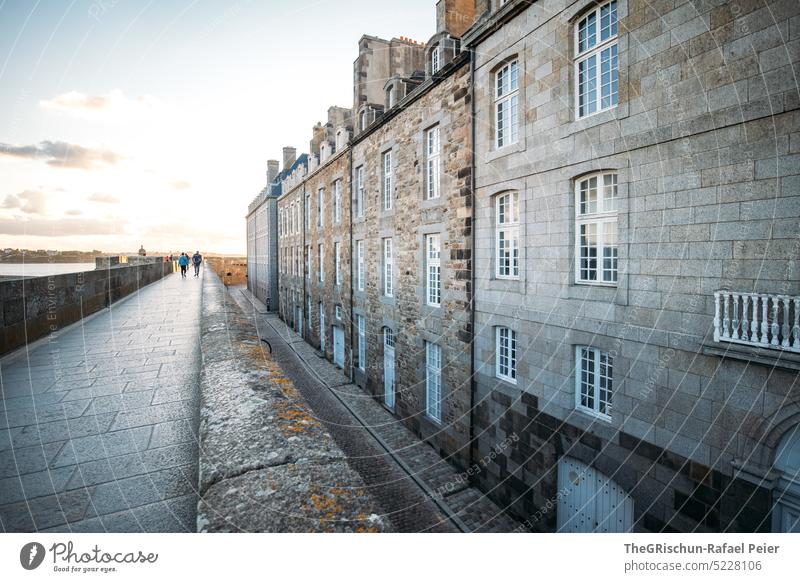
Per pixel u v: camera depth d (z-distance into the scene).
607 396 7.45
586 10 7.44
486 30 9.48
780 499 5.19
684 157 6.00
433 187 12.36
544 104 8.21
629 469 6.80
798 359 4.79
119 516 2.97
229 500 2.77
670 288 6.21
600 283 7.45
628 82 6.66
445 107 11.32
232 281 63.25
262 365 5.86
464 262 10.65
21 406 4.95
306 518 2.65
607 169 7.13
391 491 9.80
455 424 11.01
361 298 17.45
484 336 10.09
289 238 32.19
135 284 18.97
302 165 28.16
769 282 5.19
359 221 17.61
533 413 8.65
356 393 16.94
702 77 5.74
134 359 7.16
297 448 3.45
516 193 9.34
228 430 3.71
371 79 18.45
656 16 6.25
